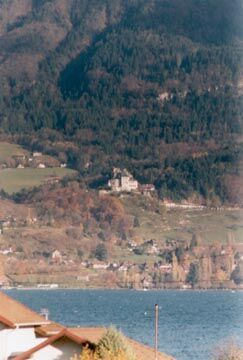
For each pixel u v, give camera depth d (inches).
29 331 3897.6
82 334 3919.8
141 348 4323.3
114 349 3737.7
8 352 3855.8
